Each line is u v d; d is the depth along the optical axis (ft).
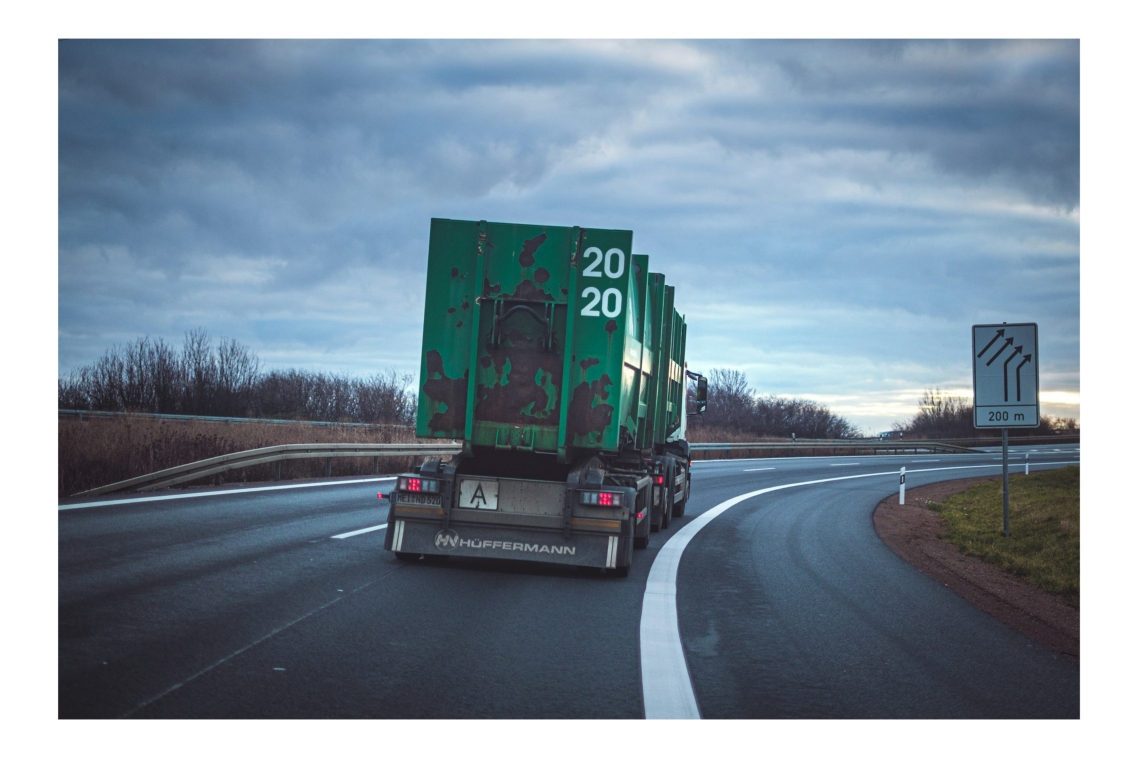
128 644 19.99
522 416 35.22
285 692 17.53
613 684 19.53
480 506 34.71
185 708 16.35
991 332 58.18
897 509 77.30
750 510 67.82
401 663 20.04
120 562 29.76
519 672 20.02
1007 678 22.06
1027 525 60.64
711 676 20.63
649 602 29.84
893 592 34.78
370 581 29.96
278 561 32.37
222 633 21.53
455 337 35.29
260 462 60.80
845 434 204.23
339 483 65.87
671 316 51.39
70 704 16.20
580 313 35.14
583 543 34.27
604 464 39.99
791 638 25.32
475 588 30.30
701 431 163.84
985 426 58.23
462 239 35.45
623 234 35.32
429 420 35.37
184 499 49.34
